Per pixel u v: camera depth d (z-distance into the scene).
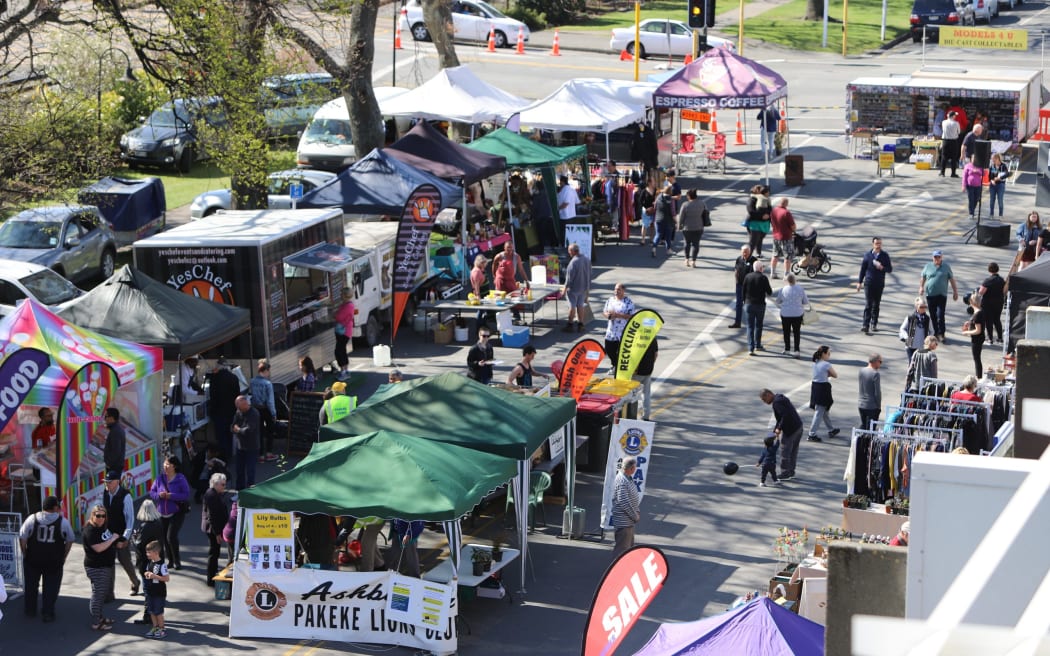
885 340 28.89
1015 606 4.91
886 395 25.44
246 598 16.92
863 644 2.19
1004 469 6.49
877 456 19.28
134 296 23.09
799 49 68.12
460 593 17.55
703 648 12.11
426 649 16.30
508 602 17.70
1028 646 2.10
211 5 29.11
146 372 21.48
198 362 23.91
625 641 16.28
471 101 42.28
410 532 17.06
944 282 28.33
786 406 21.20
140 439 21.72
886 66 63.72
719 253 36.69
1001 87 45.84
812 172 45.56
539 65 61.41
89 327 22.56
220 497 18.03
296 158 43.16
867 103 49.81
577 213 37.62
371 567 17.27
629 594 12.46
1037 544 4.88
